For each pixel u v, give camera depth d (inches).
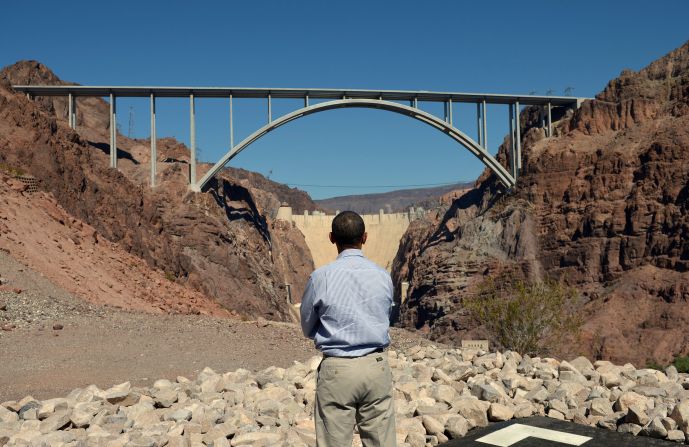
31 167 1520.7
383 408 164.9
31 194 1258.6
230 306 3021.7
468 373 370.3
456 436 269.4
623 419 277.6
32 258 952.9
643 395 313.0
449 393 321.1
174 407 311.7
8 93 1700.3
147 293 1214.3
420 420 279.0
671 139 4377.5
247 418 285.0
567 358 912.9
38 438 251.1
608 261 4286.4
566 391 318.0
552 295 908.0
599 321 3745.1
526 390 342.3
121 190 1951.3
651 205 4249.5
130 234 1718.8
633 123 4916.3
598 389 320.8
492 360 408.5
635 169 4532.5
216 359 605.3
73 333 639.8
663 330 3538.4
